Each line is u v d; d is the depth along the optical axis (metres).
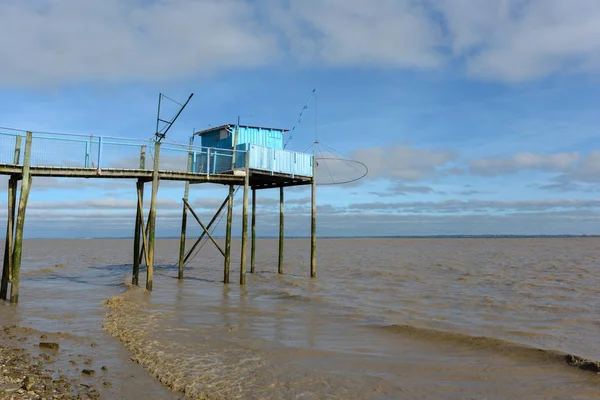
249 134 25.58
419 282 28.69
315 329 14.78
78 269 37.41
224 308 18.39
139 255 23.66
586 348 12.64
